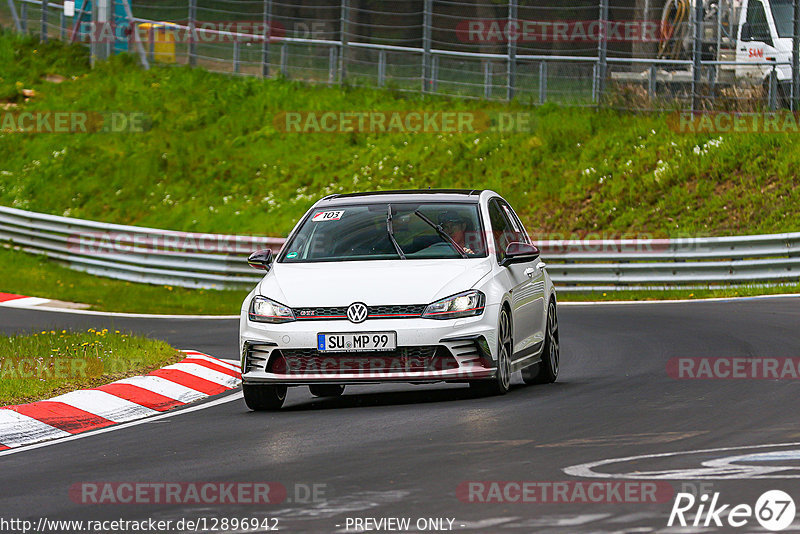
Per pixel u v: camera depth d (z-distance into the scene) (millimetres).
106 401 36531
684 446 25641
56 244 98375
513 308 36469
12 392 36125
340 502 21234
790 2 103188
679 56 106875
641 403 32844
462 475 23250
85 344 46562
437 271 35031
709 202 92250
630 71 110125
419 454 25875
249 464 25781
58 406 35062
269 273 36625
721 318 59969
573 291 80688
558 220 95688
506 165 104438
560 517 19453
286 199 106562
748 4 103500
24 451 29453
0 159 117000
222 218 105000
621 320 62156
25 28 138625
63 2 140500
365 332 33719
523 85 115625
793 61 100562
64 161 114938
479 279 34969
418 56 124062
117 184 111500
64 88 126812
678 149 98938
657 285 79125
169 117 120500
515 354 36594
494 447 26359
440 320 33812
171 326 67062
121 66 130750
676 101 106625
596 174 99000
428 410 33031
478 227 37344
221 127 118312
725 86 103125
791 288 73750
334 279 34938
